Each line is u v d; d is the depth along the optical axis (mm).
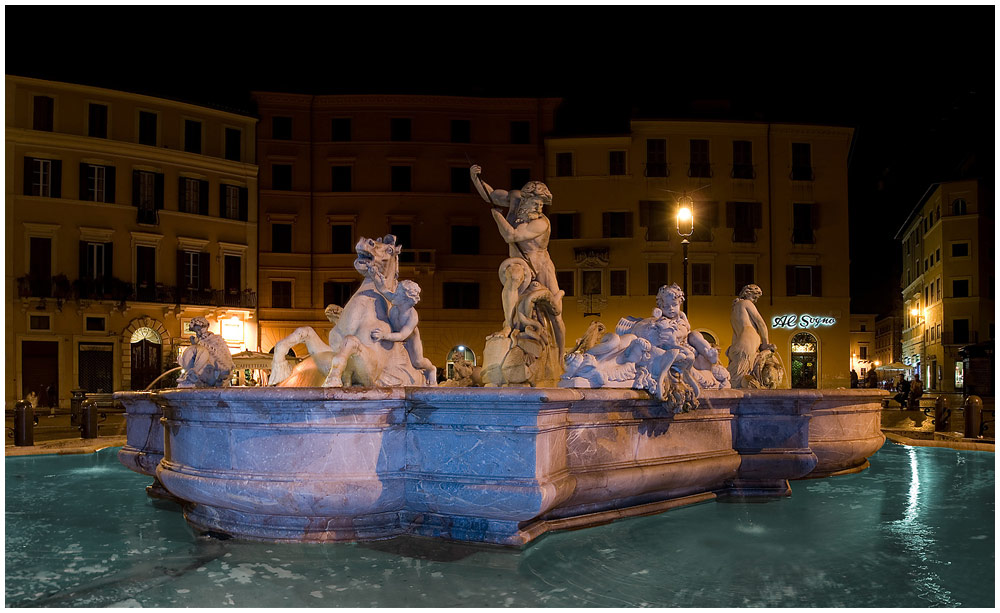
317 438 6332
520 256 11133
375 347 7543
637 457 7484
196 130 46000
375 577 5594
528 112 49125
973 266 57531
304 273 48000
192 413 6844
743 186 48281
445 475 6395
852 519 7574
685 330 7855
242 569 5801
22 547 6516
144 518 7727
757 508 8094
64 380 41469
